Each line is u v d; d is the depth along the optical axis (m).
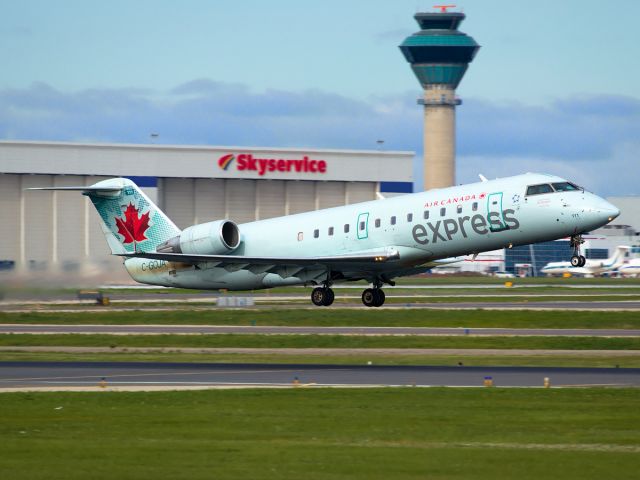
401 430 70.75
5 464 58.88
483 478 55.31
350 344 136.75
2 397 86.81
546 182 148.88
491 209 150.88
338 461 59.56
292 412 78.25
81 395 87.69
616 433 69.75
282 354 126.94
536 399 84.62
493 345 134.50
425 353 126.88
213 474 56.16
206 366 114.06
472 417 76.06
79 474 56.16
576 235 149.25
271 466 58.19
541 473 56.44
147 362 118.69
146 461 59.62
